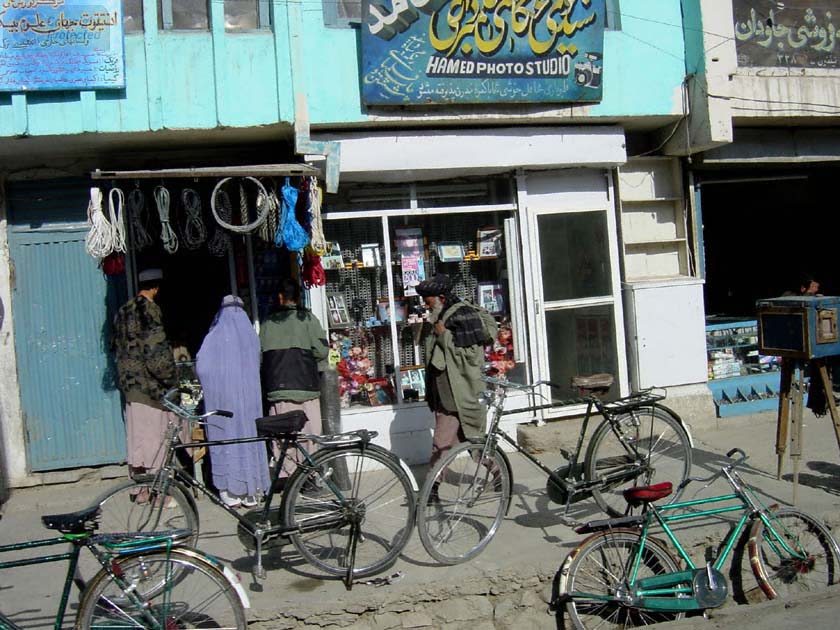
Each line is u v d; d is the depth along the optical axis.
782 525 5.30
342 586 5.00
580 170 8.04
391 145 7.18
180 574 4.40
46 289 7.15
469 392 5.91
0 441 7.02
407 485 5.23
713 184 10.12
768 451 7.43
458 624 4.99
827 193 9.98
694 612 5.04
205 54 6.57
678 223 8.51
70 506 6.77
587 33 7.29
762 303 6.36
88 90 6.34
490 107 7.30
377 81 6.83
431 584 4.97
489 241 7.89
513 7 7.05
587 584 4.98
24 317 7.12
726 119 7.70
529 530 5.79
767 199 10.46
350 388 7.51
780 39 8.31
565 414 7.95
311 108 6.85
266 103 6.68
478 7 6.96
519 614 5.09
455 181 7.75
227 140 7.07
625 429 5.87
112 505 5.07
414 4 6.80
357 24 6.95
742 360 8.80
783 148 8.62
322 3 6.88
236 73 6.62
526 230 7.84
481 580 5.05
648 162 8.38
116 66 6.32
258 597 4.84
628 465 5.76
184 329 7.37
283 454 5.11
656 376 8.10
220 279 7.43
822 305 6.03
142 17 6.51
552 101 7.38
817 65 8.45
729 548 5.21
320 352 6.51
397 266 7.65
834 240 10.01
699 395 8.21
